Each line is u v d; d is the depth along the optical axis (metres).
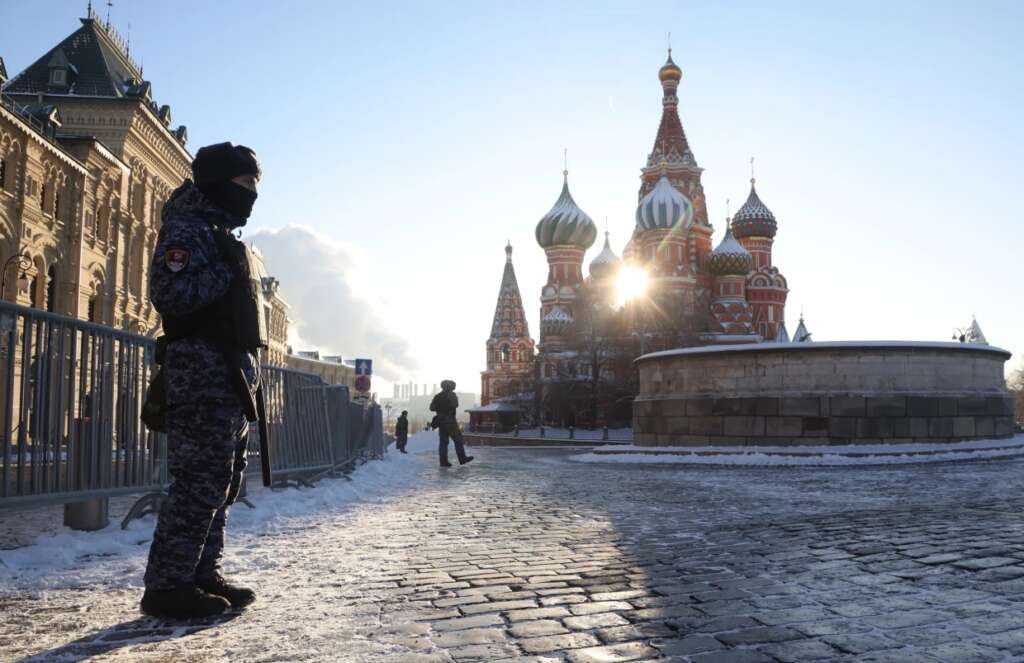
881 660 2.67
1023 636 2.93
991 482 10.01
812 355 16.78
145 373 6.34
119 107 36.72
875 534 5.44
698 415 18.23
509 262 123.25
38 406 5.10
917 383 16.48
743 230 109.88
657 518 6.91
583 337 81.19
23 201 27.47
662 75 103.44
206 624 3.28
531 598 3.72
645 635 3.04
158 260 3.21
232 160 3.43
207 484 3.31
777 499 8.49
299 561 4.80
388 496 9.38
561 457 20.27
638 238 91.06
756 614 3.32
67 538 5.10
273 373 8.88
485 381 119.19
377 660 2.77
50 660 2.79
